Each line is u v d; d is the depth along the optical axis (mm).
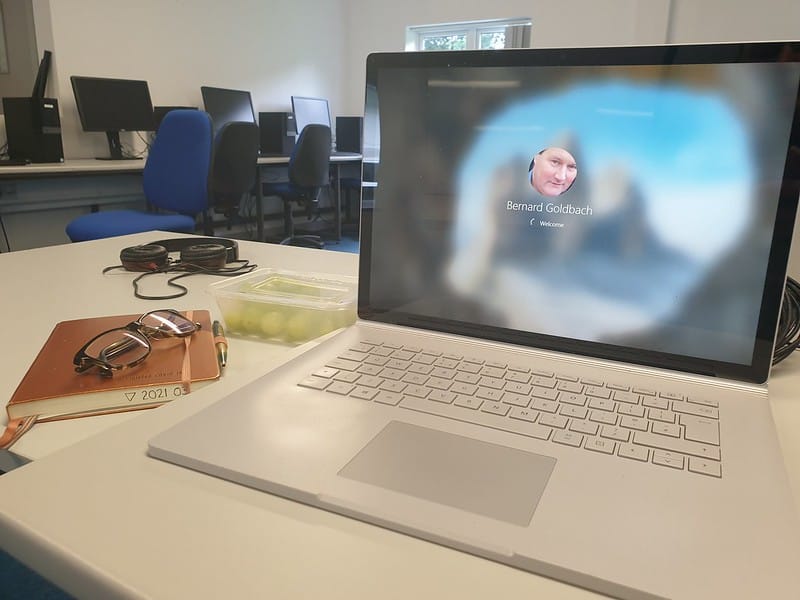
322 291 743
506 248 591
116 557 302
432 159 620
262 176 4727
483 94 595
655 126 528
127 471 379
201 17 4262
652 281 535
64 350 591
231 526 327
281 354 588
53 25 3402
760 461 381
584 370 528
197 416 432
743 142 500
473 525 315
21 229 3348
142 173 3271
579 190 559
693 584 275
